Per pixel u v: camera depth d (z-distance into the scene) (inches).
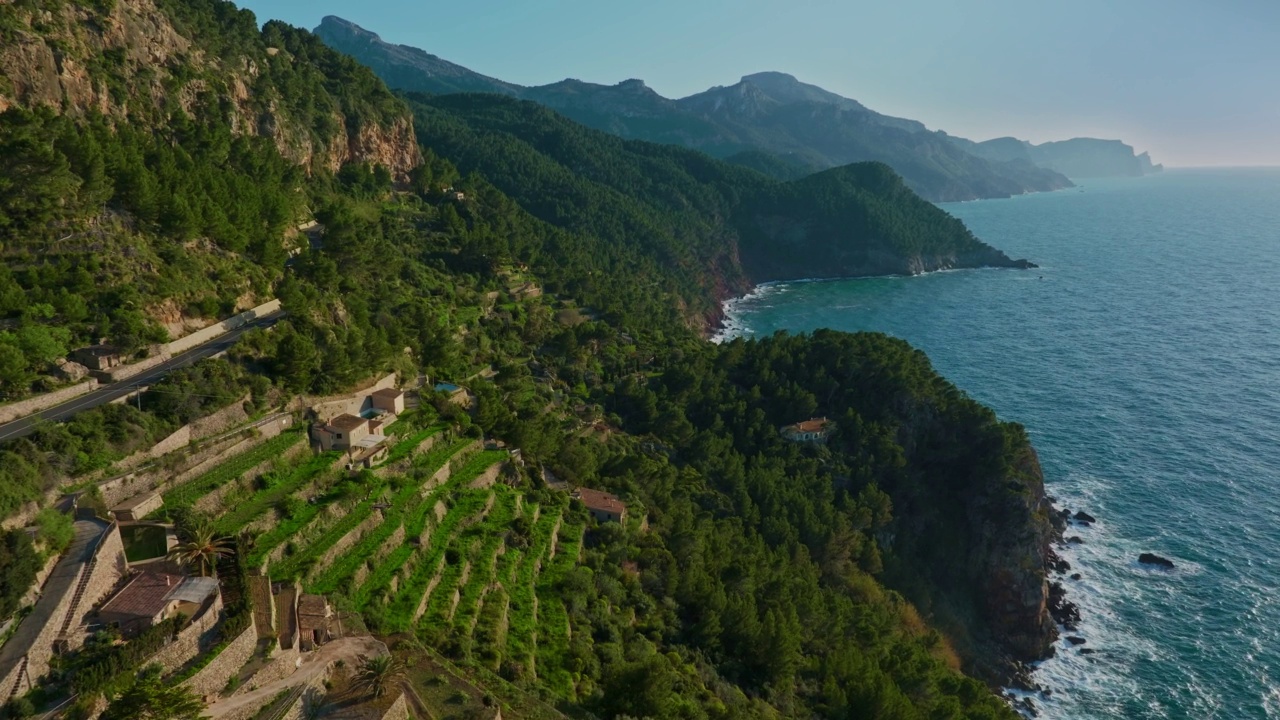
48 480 2303.2
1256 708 4153.5
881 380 6801.2
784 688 3474.4
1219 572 5216.5
